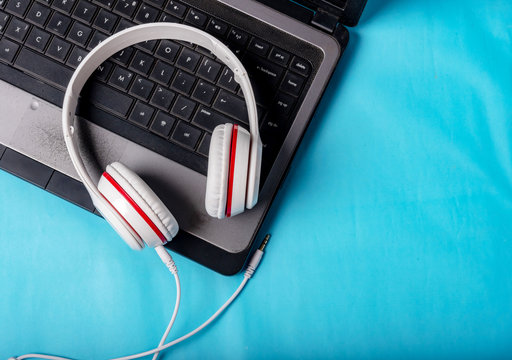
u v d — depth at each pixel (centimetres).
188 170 61
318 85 61
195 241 61
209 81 61
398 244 68
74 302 68
